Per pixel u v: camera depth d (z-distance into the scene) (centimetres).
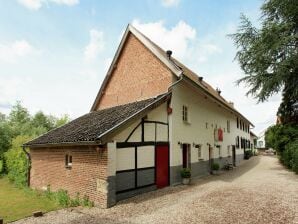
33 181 1386
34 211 884
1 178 1778
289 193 1023
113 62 1681
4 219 811
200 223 683
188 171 1303
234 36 1766
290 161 1866
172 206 855
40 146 1303
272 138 2905
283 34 1526
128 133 1025
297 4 1527
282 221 687
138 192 1041
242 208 812
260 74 1631
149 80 1443
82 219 755
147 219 730
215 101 1777
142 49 1511
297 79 1560
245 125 3600
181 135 1379
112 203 885
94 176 932
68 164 1110
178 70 1277
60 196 1007
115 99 1675
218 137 1984
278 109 2084
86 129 1105
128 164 1010
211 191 1088
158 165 1177
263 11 1684
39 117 3878
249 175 1650
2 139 2159
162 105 1251
